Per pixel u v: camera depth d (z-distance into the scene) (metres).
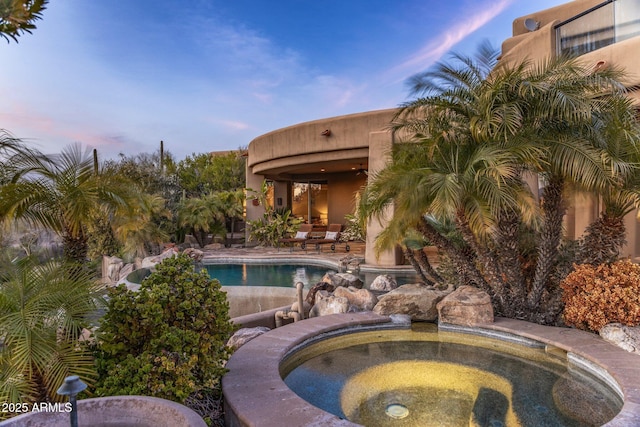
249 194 19.50
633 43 6.95
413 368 4.50
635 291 4.70
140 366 3.17
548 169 5.37
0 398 2.60
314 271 12.96
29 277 2.98
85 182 4.14
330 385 4.07
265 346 4.61
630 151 5.07
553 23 8.52
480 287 6.35
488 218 4.96
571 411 3.46
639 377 3.62
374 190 6.07
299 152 15.39
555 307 5.59
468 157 5.66
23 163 3.99
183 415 2.17
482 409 3.52
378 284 8.66
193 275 4.02
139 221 9.39
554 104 4.86
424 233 6.44
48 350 2.74
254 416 3.02
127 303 3.41
